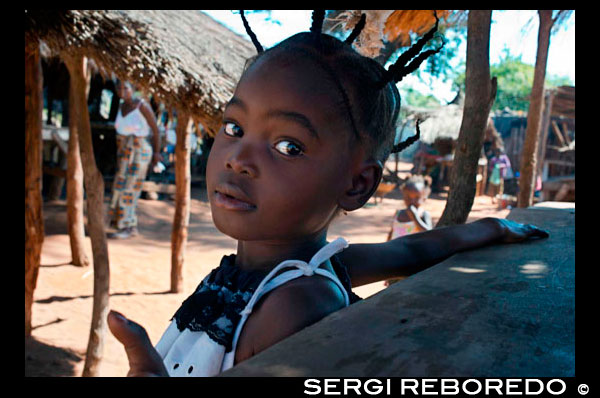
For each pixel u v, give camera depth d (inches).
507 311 31.4
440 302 32.9
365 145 37.2
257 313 34.7
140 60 169.2
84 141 204.4
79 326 234.8
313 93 34.3
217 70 212.7
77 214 309.7
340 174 36.1
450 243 51.8
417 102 1267.2
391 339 27.0
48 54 383.2
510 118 930.7
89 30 160.9
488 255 48.3
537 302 33.1
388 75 37.2
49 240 356.5
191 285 302.8
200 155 666.8
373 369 23.7
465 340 27.0
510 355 25.3
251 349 34.1
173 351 37.3
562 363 24.6
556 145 757.9
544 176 736.3
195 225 473.7
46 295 264.5
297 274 35.3
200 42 222.2
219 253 378.9
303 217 35.4
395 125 41.8
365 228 520.4
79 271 304.2
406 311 31.3
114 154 539.5
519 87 1390.3
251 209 34.6
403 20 135.0
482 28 92.0
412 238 52.6
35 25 159.8
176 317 40.1
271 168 34.2
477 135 93.4
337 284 36.7
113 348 219.0
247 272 38.6
